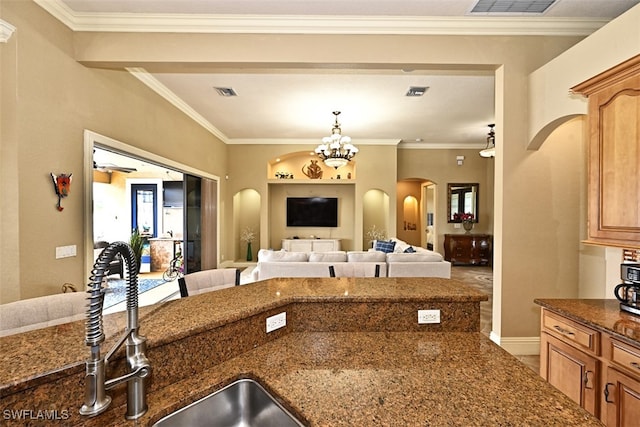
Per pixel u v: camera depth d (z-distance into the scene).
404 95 4.79
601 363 1.64
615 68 1.83
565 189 3.08
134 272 0.94
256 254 8.62
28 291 2.45
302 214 8.62
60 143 2.75
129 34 2.93
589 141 2.07
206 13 2.86
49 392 0.77
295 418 0.90
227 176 7.81
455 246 8.12
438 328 1.50
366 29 2.94
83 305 1.48
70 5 2.74
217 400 1.04
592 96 2.05
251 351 1.27
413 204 10.17
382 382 1.03
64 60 2.79
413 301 1.49
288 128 6.77
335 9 2.79
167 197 8.22
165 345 1.01
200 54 2.95
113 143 3.45
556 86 2.71
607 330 1.58
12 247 2.34
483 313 4.46
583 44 2.46
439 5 2.73
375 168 7.79
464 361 1.19
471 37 2.99
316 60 2.96
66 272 2.81
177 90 4.62
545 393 0.97
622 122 1.87
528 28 2.96
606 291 2.57
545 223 3.07
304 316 1.48
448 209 8.27
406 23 2.92
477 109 5.41
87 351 0.89
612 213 1.92
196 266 6.26
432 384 1.02
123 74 3.65
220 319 1.16
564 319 1.88
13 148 2.34
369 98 4.93
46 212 2.61
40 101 2.55
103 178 7.91
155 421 0.88
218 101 5.09
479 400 0.93
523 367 1.14
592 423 0.83
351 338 1.41
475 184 8.23
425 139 7.71
